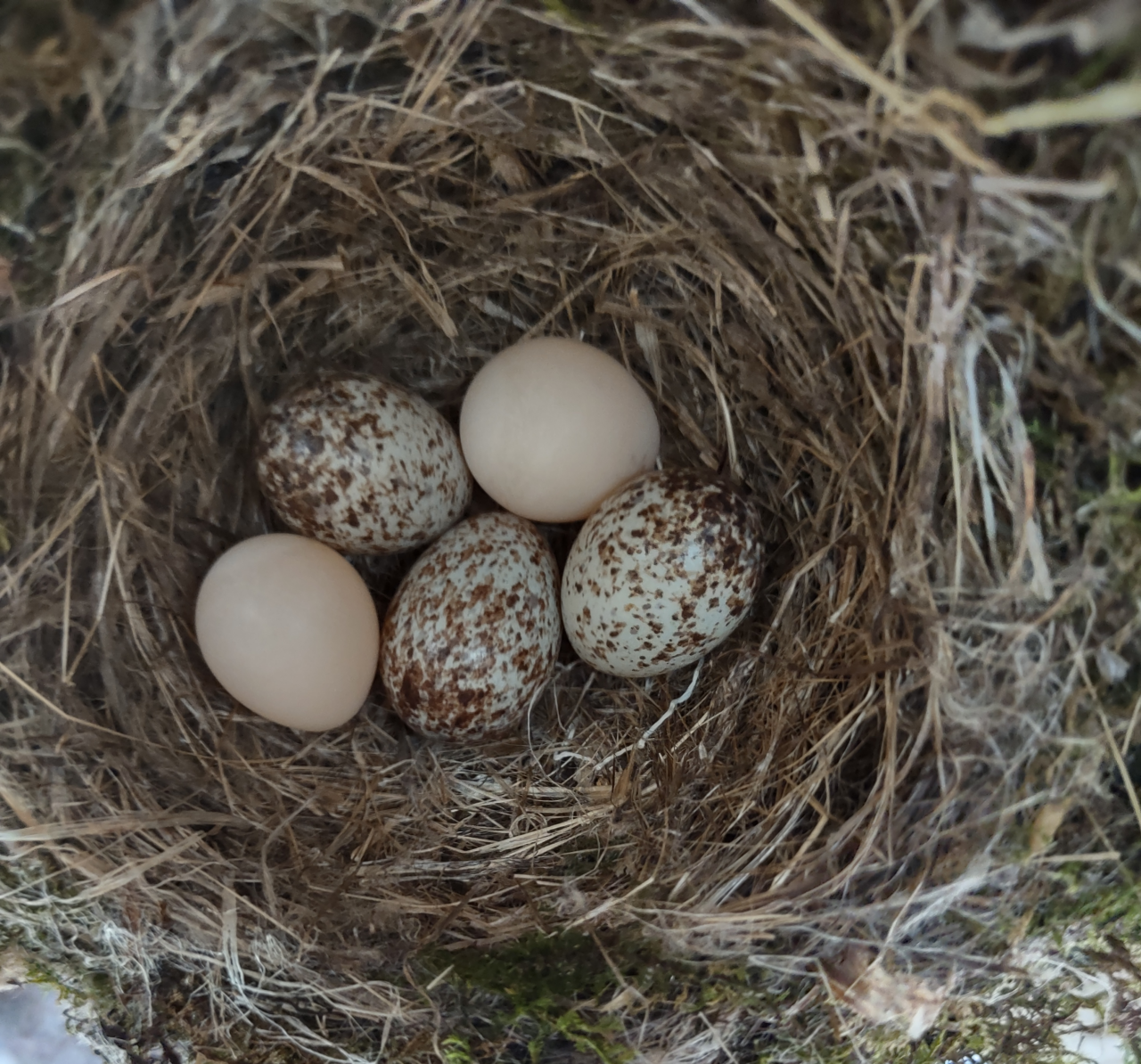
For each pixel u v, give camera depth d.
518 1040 0.10
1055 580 0.09
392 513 0.11
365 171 0.11
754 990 0.09
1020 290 0.09
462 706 0.11
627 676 0.11
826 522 0.11
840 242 0.10
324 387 0.11
